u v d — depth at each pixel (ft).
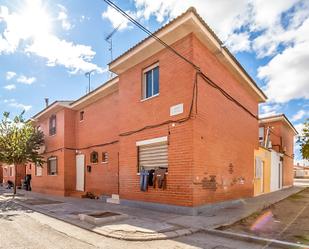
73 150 57.00
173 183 29.04
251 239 18.26
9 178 99.96
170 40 30.86
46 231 21.17
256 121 49.49
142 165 34.14
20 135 55.93
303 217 26.73
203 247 16.74
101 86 46.93
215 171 31.76
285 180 75.72
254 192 47.11
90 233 20.40
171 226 21.75
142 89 35.70
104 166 47.32
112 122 46.32
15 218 27.35
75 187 55.72
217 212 28.48
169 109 30.81
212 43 31.24
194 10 26.89
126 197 35.88
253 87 44.29
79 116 57.31
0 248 16.61
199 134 28.86
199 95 29.35
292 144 89.92
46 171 62.95
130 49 34.14
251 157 45.50
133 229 20.63
